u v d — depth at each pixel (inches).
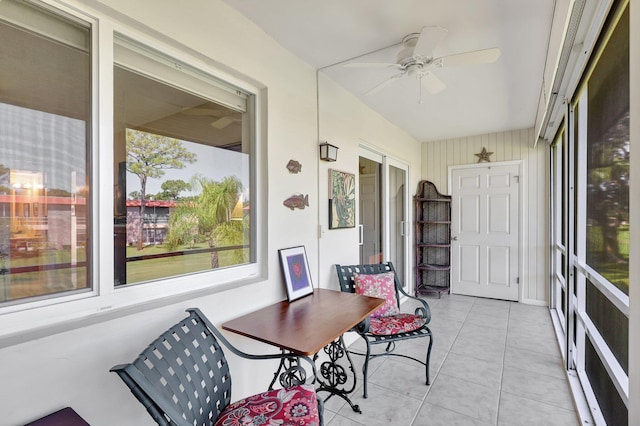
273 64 84.8
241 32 75.0
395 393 87.4
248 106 82.8
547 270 167.3
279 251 85.9
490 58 74.1
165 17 59.4
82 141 51.3
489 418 76.7
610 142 63.3
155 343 46.8
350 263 120.8
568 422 75.2
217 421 51.1
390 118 151.9
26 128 45.7
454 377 95.4
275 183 85.6
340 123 115.4
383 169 153.9
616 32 58.1
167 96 64.4
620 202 58.8
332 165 110.5
